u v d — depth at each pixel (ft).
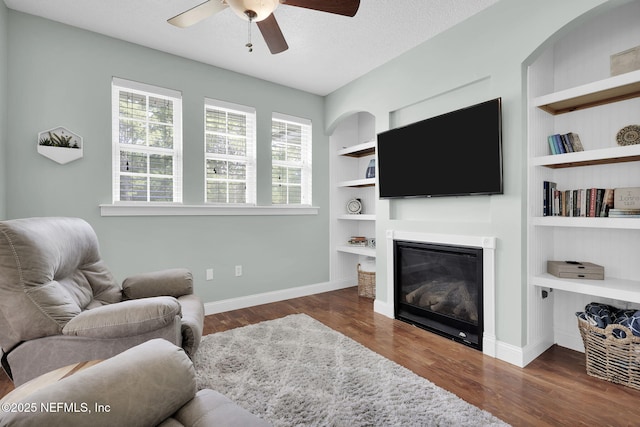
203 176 10.17
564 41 7.89
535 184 7.25
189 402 2.80
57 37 7.93
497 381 6.24
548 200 7.50
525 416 5.18
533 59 6.92
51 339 4.22
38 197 7.70
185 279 7.04
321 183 13.19
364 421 4.99
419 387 5.95
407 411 5.24
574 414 5.22
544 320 7.68
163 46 9.16
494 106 7.11
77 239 5.69
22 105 7.51
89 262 6.31
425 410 5.27
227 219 10.71
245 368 6.64
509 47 7.03
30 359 4.18
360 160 14.30
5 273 4.08
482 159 7.41
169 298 4.93
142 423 2.38
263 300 11.51
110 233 8.64
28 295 4.13
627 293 5.88
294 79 11.49
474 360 7.14
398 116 10.02
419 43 9.02
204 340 8.08
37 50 7.70
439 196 8.45
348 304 11.44
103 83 8.52
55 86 7.89
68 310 4.39
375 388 5.91
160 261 9.43
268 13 5.20
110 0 7.13
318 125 13.06
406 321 9.48
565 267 6.97
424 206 9.36
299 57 9.84
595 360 6.37
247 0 4.90
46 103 7.79
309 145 12.86
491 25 7.37
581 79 7.60
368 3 7.21
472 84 7.97
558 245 7.99
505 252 7.16
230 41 8.87
